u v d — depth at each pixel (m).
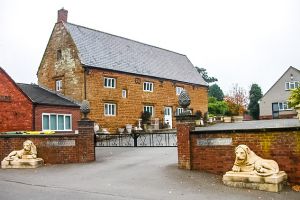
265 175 9.48
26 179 11.80
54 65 32.75
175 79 39.78
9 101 23.05
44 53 33.91
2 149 15.59
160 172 11.97
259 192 9.26
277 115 54.66
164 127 36.97
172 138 25.31
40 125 24.98
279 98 54.59
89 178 11.66
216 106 55.47
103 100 31.39
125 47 37.84
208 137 11.80
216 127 26.19
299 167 9.88
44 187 10.44
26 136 15.46
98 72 31.27
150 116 35.50
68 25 32.91
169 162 13.83
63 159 15.30
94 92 30.69
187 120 12.32
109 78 32.41
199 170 11.97
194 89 42.81
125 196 9.12
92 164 14.55
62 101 28.03
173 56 45.41
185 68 44.78
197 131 12.04
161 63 40.94
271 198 8.66
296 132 9.98
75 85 30.66
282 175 9.70
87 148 15.29
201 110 43.56
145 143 23.17
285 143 10.15
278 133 10.28
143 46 41.19
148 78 36.38
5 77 23.00
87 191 9.78
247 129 10.85
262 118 55.75
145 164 13.70
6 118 22.77
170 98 39.00
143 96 35.56
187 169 12.16
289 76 54.16
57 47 32.69
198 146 12.04
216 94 76.25
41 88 31.72
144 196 9.09
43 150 15.38
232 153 11.20
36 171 13.48
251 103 64.94
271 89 55.59
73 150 15.30
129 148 20.00
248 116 63.94
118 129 32.22
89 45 32.97
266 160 9.98
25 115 24.03
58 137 15.42
